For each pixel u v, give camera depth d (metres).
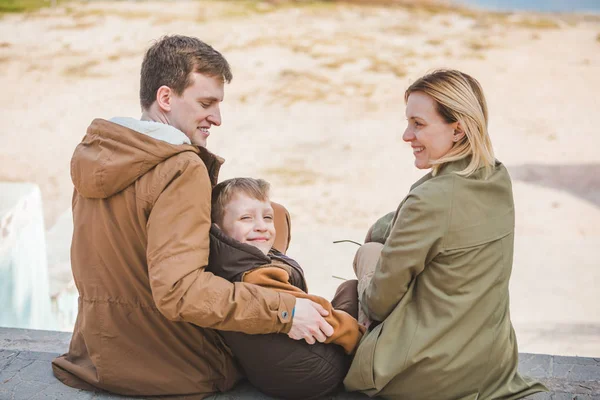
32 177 9.26
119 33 13.83
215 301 2.46
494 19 15.57
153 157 2.55
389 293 2.66
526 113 11.30
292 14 15.24
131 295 2.68
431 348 2.62
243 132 10.68
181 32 13.86
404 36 14.27
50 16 14.59
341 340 2.69
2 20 14.33
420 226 2.58
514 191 8.87
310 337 2.58
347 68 12.77
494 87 12.13
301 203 8.48
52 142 10.26
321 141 10.43
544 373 3.04
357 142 10.37
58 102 11.41
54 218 8.10
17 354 3.11
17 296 4.80
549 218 8.14
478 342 2.65
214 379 2.78
